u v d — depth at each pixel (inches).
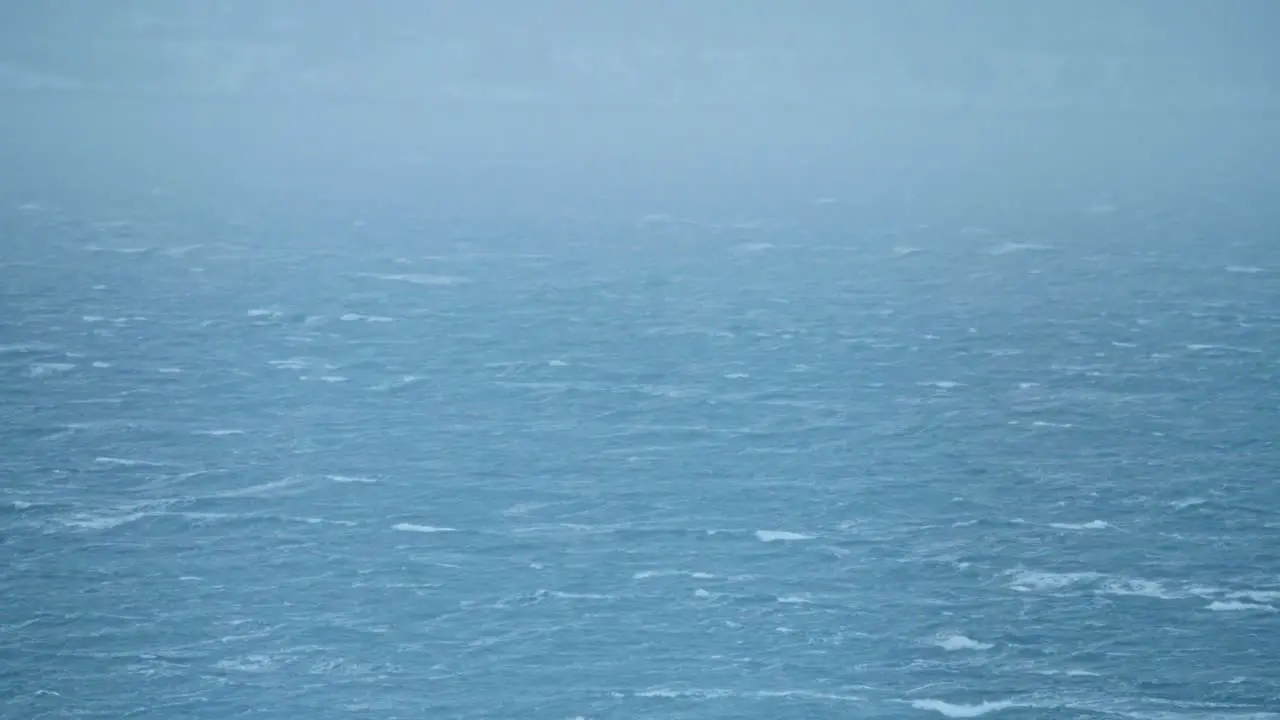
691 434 3120.1
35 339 3902.6
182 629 2219.5
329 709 2010.3
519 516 2652.6
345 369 3639.3
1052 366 3695.9
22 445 3006.9
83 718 1989.4
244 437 3083.2
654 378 3565.5
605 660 2135.8
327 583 2372.0
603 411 3287.4
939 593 2343.8
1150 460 2952.8
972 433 3134.8
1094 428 3164.4
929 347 3905.0
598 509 2684.5
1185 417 3245.6
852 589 2358.5
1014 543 2532.0
